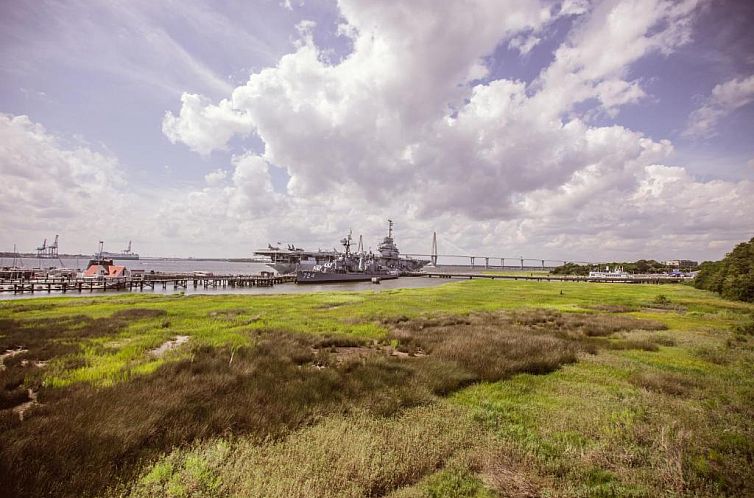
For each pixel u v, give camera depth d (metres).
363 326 21.25
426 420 7.52
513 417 7.89
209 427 6.66
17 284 56.44
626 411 8.01
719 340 16.97
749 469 5.45
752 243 44.31
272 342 15.49
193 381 9.47
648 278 101.69
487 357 13.22
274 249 132.38
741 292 36.94
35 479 4.71
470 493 5.05
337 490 4.89
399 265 165.62
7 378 9.78
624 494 5.02
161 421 6.77
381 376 10.47
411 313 28.34
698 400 8.93
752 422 7.30
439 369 11.27
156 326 20.41
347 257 110.00
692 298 41.34
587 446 6.46
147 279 74.44
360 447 5.88
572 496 5.00
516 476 5.56
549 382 10.76
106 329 18.70
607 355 14.29
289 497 4.57
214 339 16.52
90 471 5.02
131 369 11.20
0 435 5.96
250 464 5.36
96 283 64.12
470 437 6.77
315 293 53.38
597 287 67.94
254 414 7.22
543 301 40.34
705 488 5.14
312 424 7.16
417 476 5.47
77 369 11.35
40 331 17.98
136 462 5.49
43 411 7.43
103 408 7.25
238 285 83.00
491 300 41.47
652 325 21.77
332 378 9.92
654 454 6.06
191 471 5.06
